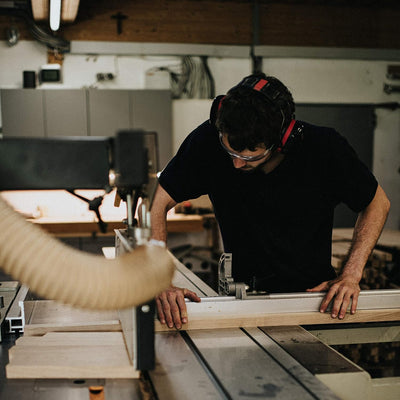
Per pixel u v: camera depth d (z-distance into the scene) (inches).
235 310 45.5
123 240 35.0
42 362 32.8
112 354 34.4
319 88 218.7
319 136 53.7
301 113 218.5
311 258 57.7
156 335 42.2
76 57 199.2
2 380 32.8
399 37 225.3
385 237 158.2
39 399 30.1
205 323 43.9
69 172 27.4
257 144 41.9
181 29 208.8
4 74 194.9
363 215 56.0
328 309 47.1
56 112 182.1
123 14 203.9
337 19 220.7
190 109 207.0
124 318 38.2
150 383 32.2
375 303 48.4
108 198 151.9
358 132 222.4
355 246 53.9
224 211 58.7
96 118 184.4
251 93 41.4
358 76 220.7
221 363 35.2
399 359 71.6
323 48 215.6
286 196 55.4
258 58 212.2
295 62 216.4
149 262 25.4
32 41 195.3
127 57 203.0
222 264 50.2
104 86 201.5
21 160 26.8
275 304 46.4
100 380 32.6
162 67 205.5
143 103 187.2
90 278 22.7
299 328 44.6
